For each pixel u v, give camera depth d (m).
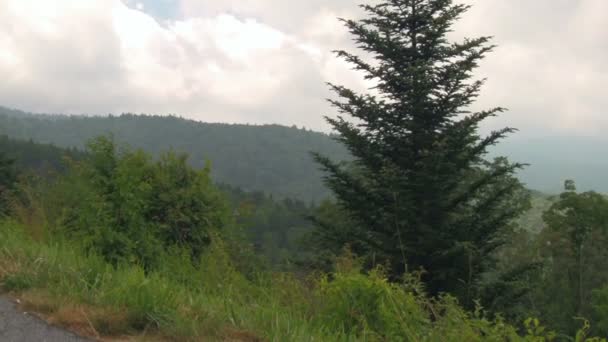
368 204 15.06
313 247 16.55
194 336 3.48
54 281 4.27
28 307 3.76
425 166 13.94
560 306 31.38
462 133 14.30
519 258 33.78
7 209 7.66
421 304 4.43
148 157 7.77
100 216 6.05
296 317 4.06
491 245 14.80
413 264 14.03
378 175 14.88
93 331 3.47
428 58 15.70
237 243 7.50
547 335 4.01
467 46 14.95
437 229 14.49
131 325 3.62
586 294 32.66
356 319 4.19
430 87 14.70
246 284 5.09
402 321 4.02
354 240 14.88
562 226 34.56
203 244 7.60
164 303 3.81
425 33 15.12
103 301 3.83
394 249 14.03
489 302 13.76
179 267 5.61
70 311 3.64
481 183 15.01
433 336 3.98
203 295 4.29
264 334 3.64
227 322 3.78
